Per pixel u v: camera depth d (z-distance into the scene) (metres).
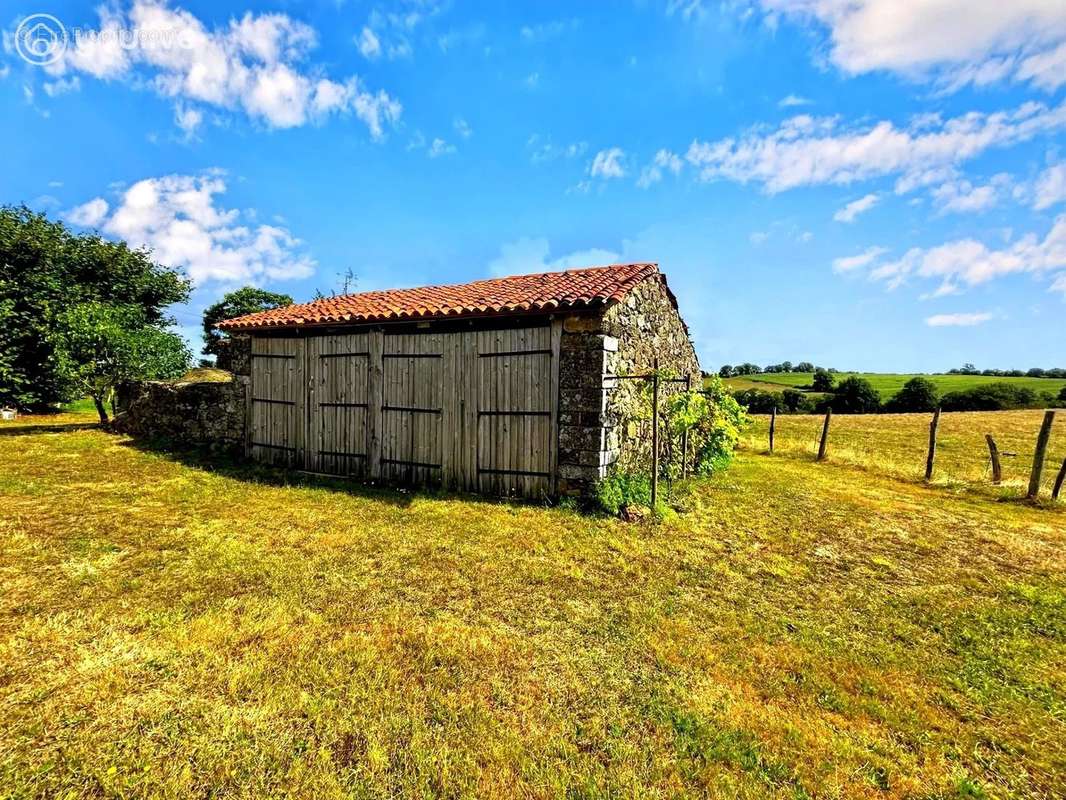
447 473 8.05
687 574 5.04
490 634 3.71
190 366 16.73
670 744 2.68
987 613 4.47
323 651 3.35
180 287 24.48
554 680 3.19
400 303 9.42
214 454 10.38
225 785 2.27
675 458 9.60
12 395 17.42
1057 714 3.12
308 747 2.51
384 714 2.78
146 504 6.61
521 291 8.59
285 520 6.21
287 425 9.64
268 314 10.50
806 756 2.65
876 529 6.81
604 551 5.52
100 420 15.08
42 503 6.39
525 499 7.46
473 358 7.90
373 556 5.14
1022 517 7.69
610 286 7.86
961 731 2.93
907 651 3.80
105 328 13.54
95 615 3.64
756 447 14.95
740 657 3.59
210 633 3.47
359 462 8.82
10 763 2.29
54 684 2.85
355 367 8.89
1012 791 2.51
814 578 5.16
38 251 18.75
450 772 2.40
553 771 2.44
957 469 12.09
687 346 12.32
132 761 2.35
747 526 6.70
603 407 7.09
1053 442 16.98
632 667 3.39
